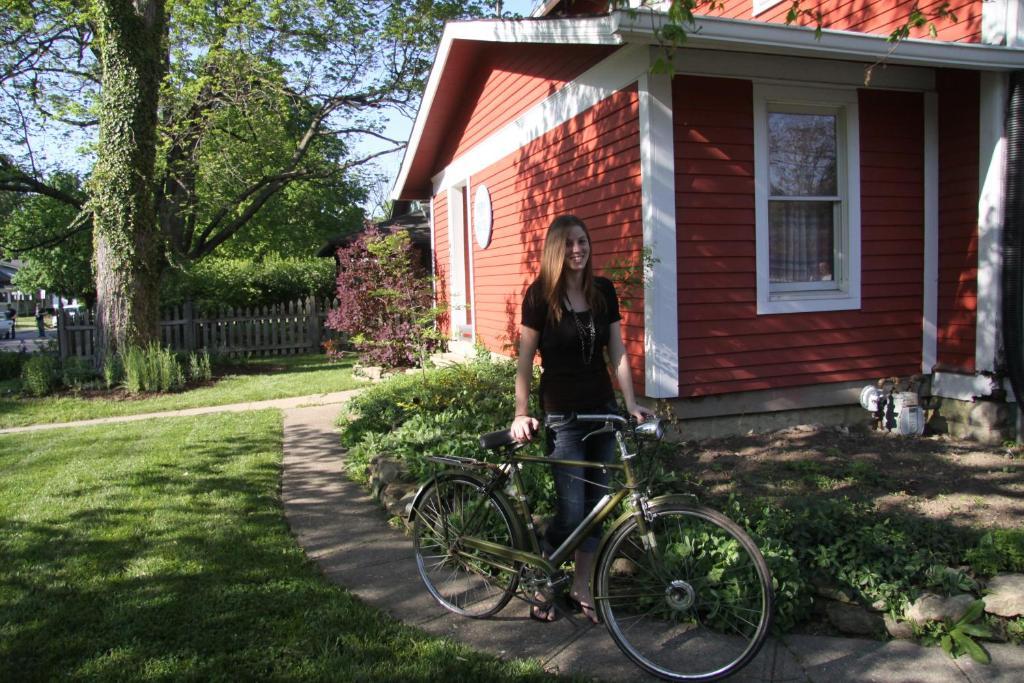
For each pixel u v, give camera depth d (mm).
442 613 3523
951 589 3301
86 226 20922
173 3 16500
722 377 5988
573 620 3428
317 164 22984
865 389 6387
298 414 9008
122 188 11922
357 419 7625
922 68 6371
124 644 3146
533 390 6352
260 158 20875
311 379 12234
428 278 12281
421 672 2924
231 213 24688
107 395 11039
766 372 6129
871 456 5508
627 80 6008
